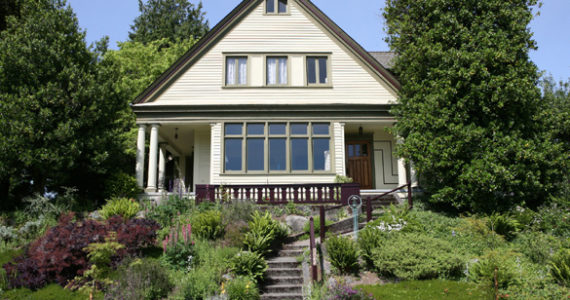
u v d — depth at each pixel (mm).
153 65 27500
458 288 8797
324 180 17281
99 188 16594
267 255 11242
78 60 16031
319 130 17812
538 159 12641
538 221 12289
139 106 17469
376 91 18234
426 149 13742
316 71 18422
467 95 13375
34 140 14016
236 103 17719
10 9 19344
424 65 14828
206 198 14766
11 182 14242
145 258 10117
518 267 9461
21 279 9102
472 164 12914
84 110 14859
